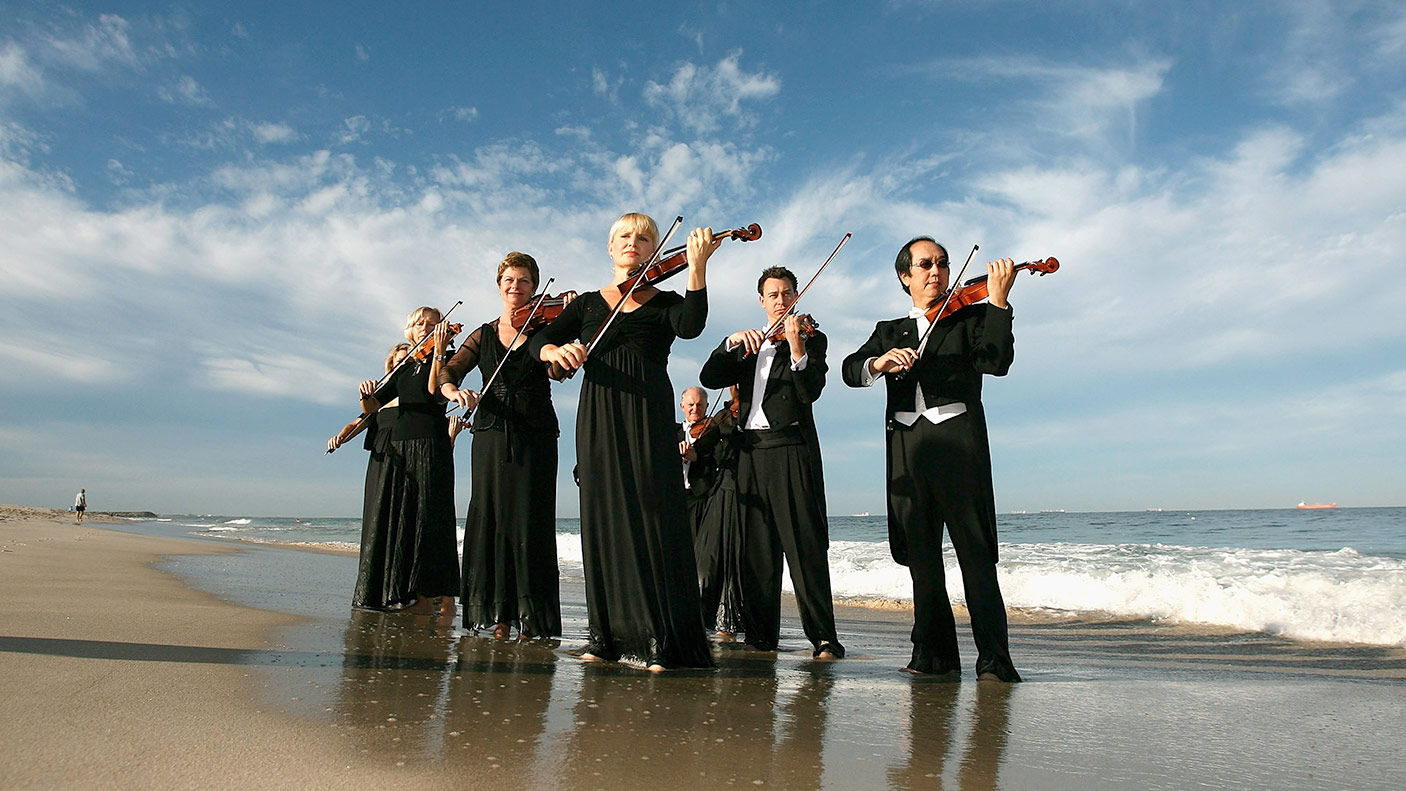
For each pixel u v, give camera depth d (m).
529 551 3.78
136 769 1.51
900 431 3.26
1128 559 11.62
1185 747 2.00
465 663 2.87
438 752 1.70
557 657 3.11
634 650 2.96
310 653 2.94
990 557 3.09
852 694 2.58
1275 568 9.59
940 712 2.33
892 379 3.33
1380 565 9.79
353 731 1.84
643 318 3.13
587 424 3.12
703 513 5.34
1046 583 7.38
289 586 6.12
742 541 4.07
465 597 3.87
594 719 2.06
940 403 3.18
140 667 2.46
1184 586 6.62
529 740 1.83
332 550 16.41
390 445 4.70
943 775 1.70
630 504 3.03
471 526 3.89
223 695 2.14
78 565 6.84
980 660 3.01
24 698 2.00
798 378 3.89
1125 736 2.09
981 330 3.17
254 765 1.57
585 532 3.11
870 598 8.06
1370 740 2.10
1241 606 5.64
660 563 3.00
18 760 1.53
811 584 3.85
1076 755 1.90
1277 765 1.85
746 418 4.10
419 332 4.98
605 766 1.66
